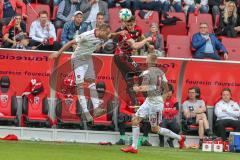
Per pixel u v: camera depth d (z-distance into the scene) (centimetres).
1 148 2433
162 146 2906
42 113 2933
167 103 2944
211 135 2922
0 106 2923
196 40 3266
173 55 3281
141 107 2498
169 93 2583
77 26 3155
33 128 2914
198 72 3022
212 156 2588
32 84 2934
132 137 2669
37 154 2302
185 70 3016
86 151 2466
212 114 3036
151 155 2462
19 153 2305
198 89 3008
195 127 2962
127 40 2819
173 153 2608
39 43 3088
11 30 3072
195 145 2928
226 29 3509
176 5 3600
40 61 2944
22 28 3178
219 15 3553
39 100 2941
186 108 2983
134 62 2831
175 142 2942
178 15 3519
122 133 2895
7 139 2823
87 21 3253
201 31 3275
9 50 2931
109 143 2872
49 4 3497
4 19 3244
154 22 3444
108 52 2944
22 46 3045
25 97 2928
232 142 2855
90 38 2561
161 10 3553
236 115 2988
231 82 3036
